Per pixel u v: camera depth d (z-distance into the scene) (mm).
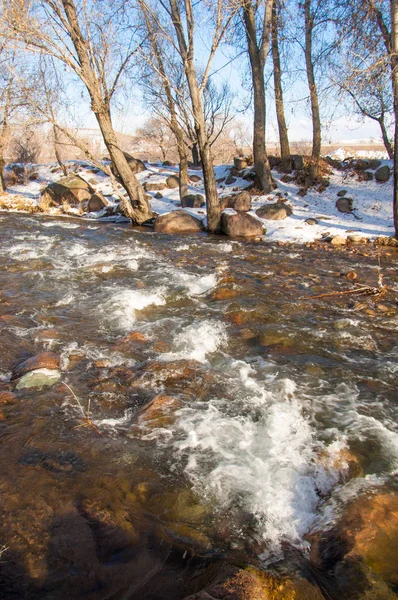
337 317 6848
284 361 5402
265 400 4527
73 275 8656
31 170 23875
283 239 13086
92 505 3113
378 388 4852
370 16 11734
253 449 3771
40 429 3932
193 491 3281
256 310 6949
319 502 3240
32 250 10625
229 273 9094
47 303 7094
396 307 7289
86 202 18266
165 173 21922
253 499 3227
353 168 18172
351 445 3871
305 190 17188
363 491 3246
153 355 5426
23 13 11570
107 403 4395
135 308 7035
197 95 13117
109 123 14469
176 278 8578
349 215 15180
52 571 2641
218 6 11711
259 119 17047
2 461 3527
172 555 2762
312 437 3975
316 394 4703
